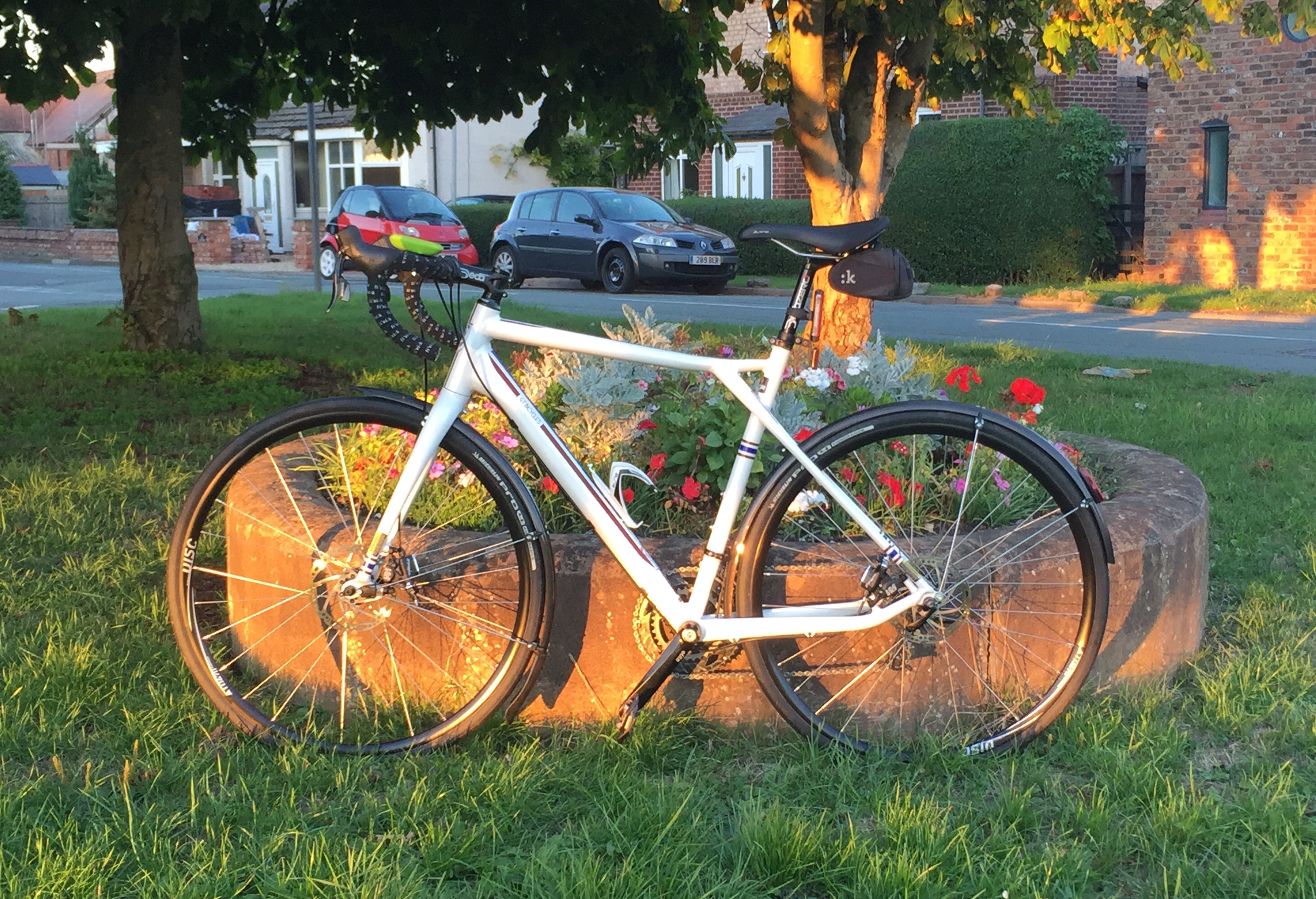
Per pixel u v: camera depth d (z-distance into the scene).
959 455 3.79
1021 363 10.69
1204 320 15.79
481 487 3.68
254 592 3.48
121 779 2.94
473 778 2.90
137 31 9.98
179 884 2.49
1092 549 3.08
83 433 6.84
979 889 2.52
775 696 3.10
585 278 21.69
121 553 4.67
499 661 3.14
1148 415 7.88
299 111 36.34
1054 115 8.48
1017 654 3.27
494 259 23.38
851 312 7.68
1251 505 5.43
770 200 24.41
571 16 9.41
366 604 3.12
